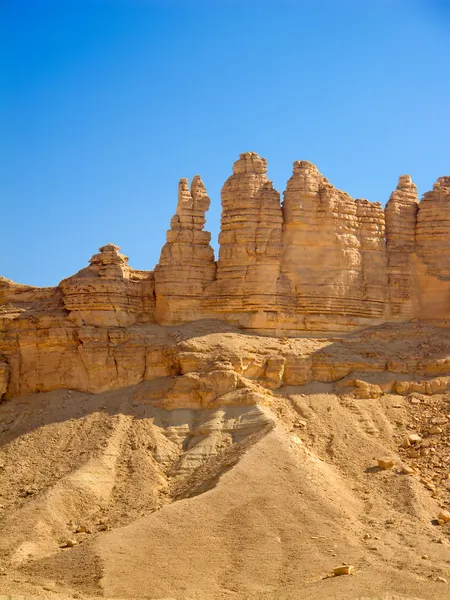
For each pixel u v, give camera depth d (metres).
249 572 55.00
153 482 64.25
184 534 57.41
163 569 55.22
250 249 74.69
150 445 67.06
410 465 65.50
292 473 61.56
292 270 75.12
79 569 55.41
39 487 64.69
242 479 60.91
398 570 54.41
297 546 56.69
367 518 60.22
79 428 69.12
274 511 58.88
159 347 72.69
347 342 74.25
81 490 63.47
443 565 55.25
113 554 56.00
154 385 71.38
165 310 74.88
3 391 73.88
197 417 68.81
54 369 73.75
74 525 61.41
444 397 71.12
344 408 70.00
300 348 73.00
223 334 72.94
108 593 53.28
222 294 74.75
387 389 71.88
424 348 74.56
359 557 55.66
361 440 67.12
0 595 52.19
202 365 70.62
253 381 70.88
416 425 69.00
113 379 72.56
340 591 51.81
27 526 60.34
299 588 53.12
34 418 71.25
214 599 52.72
